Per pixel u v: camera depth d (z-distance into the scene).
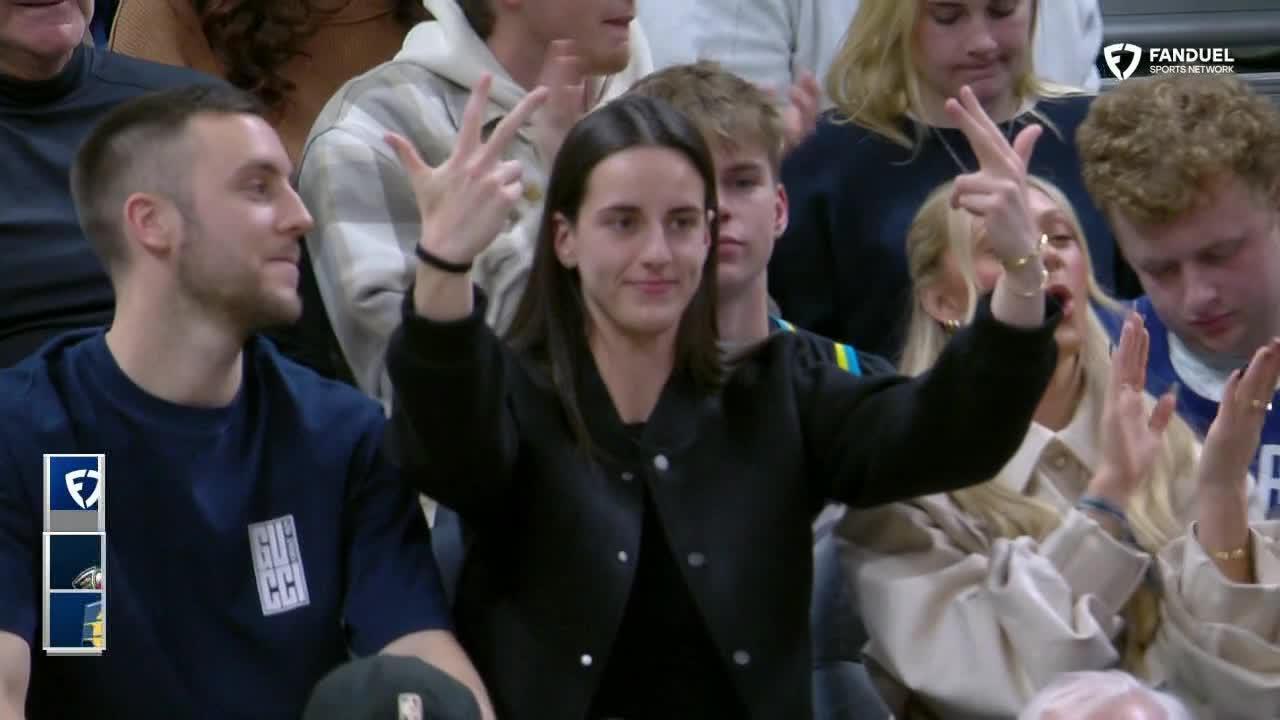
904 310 11.70
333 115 11.07
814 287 12.04
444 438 7.93
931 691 8.92
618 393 8.51
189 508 8.64
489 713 8.34
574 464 8.41
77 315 10.79
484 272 10.43
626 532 8.30
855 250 11.88
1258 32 15.81
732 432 8.49
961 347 7.92
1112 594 9.05
